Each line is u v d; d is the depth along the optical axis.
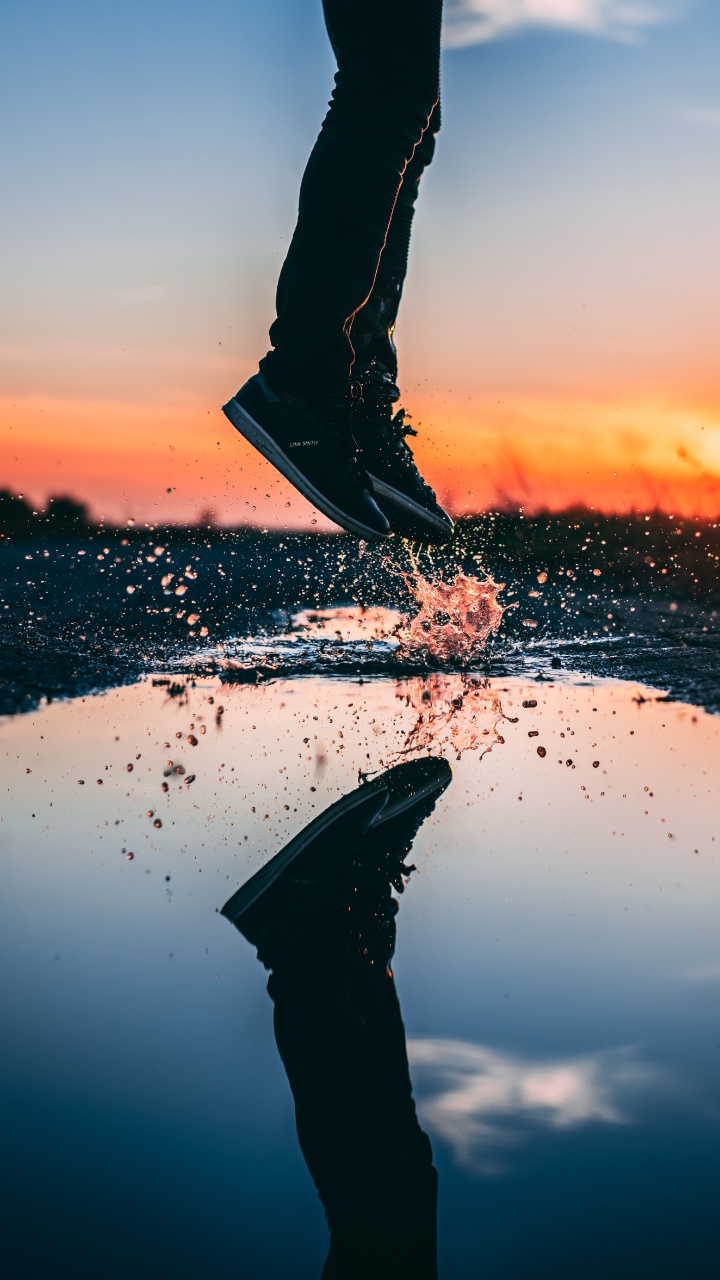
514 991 0.90
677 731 1.96
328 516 2.00
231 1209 0.63
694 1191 0.64
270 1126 0.71
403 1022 0.85
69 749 1.83
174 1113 0.74
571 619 3.77
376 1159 0.67
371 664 2.84
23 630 3.34
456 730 1.99
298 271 1.84
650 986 0.91
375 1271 0.58
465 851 1.28
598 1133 0.70
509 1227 0.61
